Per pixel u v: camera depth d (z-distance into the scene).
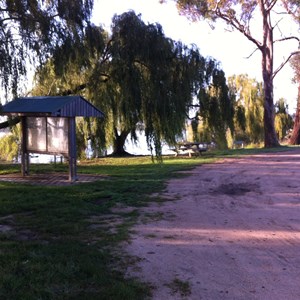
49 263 4.93
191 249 5.70
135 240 6.08
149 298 4.15
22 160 13.62
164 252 5.57
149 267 5.01
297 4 29.05
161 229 6.70
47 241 5.95
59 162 19.02
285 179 12.04
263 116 31.83
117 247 5.74
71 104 11.37
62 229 6.58
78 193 9.77
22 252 5.33
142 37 17.83
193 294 4.26
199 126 26.03
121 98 18.14
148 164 17.58
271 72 29.39
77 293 4.16
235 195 9.73
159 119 18.14
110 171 14.85
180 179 12.47
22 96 13.00
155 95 17.94
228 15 29.03
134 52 17.72
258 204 8.64
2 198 9.01
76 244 5.77
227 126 24.14
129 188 10.70
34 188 10.44
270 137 29.42
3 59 11.75
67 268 4.80
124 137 24.28
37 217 7.36
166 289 4.38
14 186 10.96
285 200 8.98
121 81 17.84
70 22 13.65
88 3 14.41
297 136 34.69
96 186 10.95
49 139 12.58
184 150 21.97
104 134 19.77
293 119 42.06
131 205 8.62
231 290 4.36
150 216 7.60
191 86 20.09
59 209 7.94
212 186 11.08
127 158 21.33
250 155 20.81
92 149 19.84
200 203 8.80
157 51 17.97
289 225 6.92
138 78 17.77
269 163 16.59
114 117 19.42
